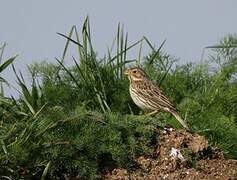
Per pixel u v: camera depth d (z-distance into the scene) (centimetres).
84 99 1645
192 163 1419
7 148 1327
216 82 1755
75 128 1392
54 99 1628
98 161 1383
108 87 1683
